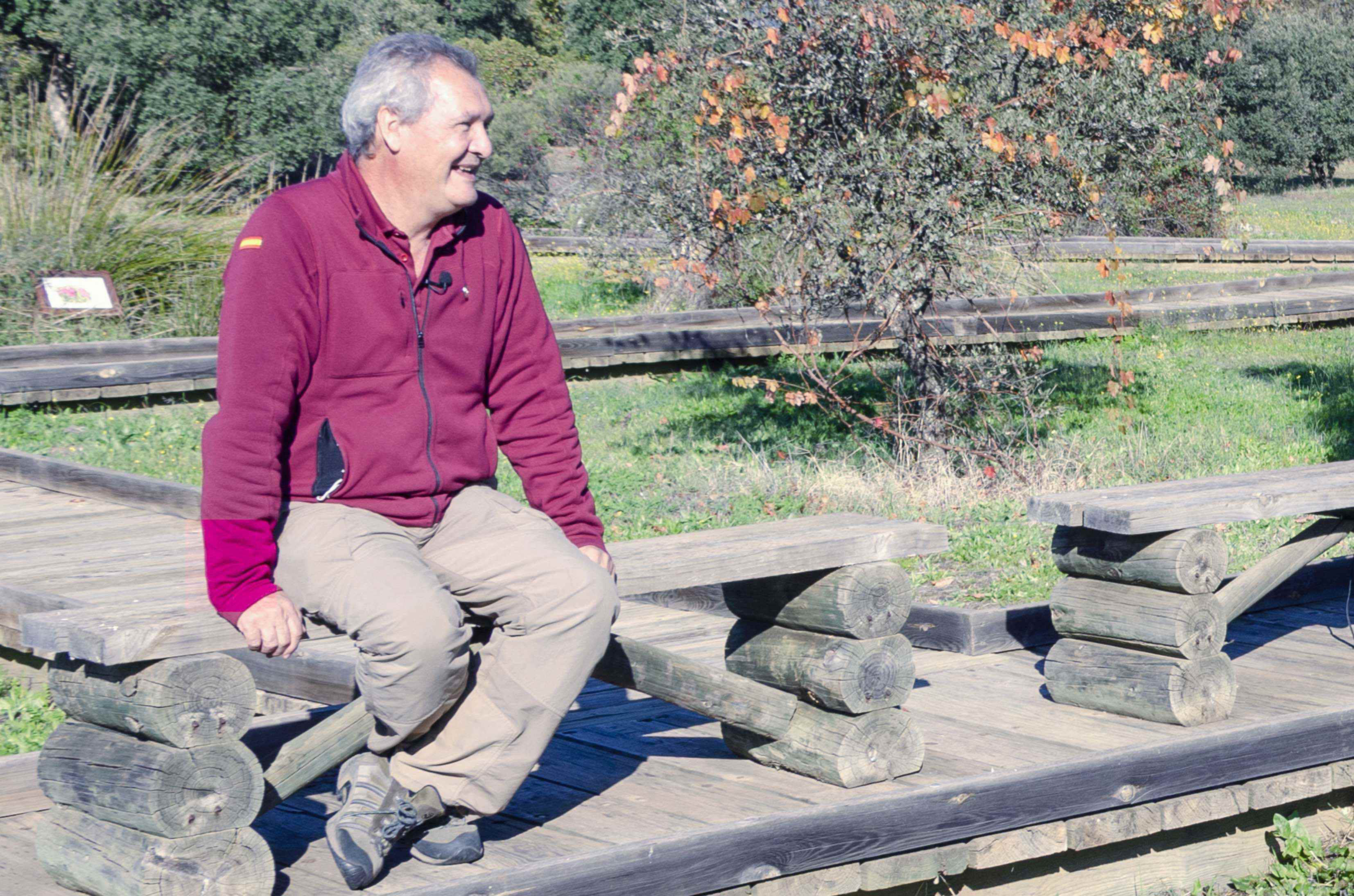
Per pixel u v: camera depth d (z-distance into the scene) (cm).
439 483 325
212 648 290
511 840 339
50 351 1270
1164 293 1880
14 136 1503
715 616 650
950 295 927
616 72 2766
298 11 3266
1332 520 480
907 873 371
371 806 311
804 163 864
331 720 320
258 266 298
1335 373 1428
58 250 1402
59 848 311
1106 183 889
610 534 860
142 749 291
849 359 977
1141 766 406
